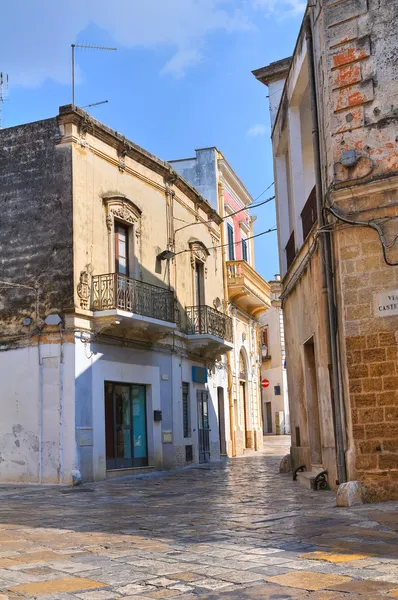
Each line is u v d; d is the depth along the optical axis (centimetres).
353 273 1068
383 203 1057
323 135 1170
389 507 926
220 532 782
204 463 2489
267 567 573
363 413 1029
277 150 1823
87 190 1873
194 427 2452
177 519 926
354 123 1092
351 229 1078
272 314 5269
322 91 1172
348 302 1065
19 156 1878
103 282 1853
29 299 1798
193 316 2462
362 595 471
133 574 566
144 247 2145
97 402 1817
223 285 2927
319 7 1170
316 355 1305
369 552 619
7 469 1756
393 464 999
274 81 1928
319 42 1182
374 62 1088
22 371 1778
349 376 1047
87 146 1889
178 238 2428
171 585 525
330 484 1205
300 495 1166
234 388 3022
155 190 2259
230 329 2767
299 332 1538
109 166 1994
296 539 707
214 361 2756
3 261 1847
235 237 3331
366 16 1103
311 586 501
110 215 1956
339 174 1097
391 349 1023
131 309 1919
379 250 1052
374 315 1042
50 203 1823
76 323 1755
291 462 1728
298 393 1592
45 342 1761
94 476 1764
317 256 1251
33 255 1816
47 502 1253
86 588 520
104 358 1873
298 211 1558
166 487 1525
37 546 721
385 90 1074
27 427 1750
